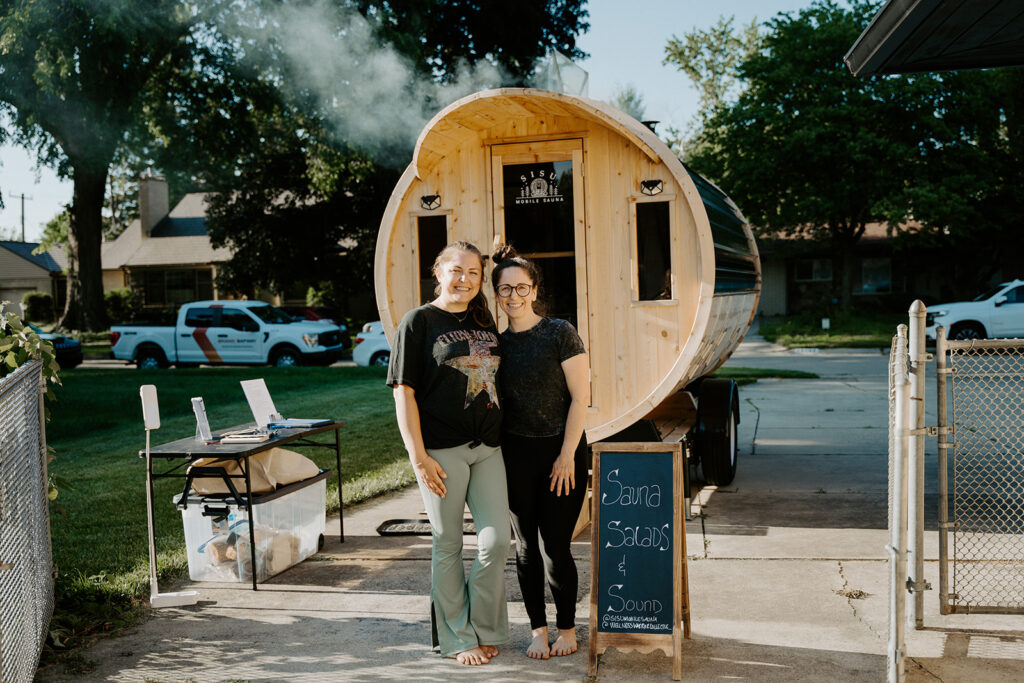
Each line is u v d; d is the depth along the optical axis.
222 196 34.38
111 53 22.05
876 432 9.94
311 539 5.73
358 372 17.41
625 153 6.02
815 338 25.00
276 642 4.28
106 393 14.27
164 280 43.06
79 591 4.88
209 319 20.61
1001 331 20.39
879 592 4.73
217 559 5.20
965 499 6.61
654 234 5.98
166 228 44.84
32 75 22.80
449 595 4.03
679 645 3.76
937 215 24.30
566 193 6.15
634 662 3.95
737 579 5.02
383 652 4.13
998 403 10.27
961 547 5.43
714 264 5.84
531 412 3.92
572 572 4.01
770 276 36.31
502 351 3.97
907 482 3.94
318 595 4.96
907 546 4.22
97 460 9.00
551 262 6.21
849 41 25.50
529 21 27.22
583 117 6.07
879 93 24.97
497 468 3.96
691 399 7.61
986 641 4.04
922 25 6.13
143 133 27.92
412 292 6.43
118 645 4.27
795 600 4.65
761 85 27.22
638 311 6.00
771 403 12.73
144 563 5.47
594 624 3.85
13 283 50.69
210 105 27.31
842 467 8.09
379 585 5.11
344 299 35.69
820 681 3.66
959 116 25.67
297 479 5.48
